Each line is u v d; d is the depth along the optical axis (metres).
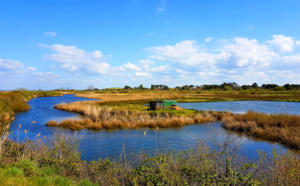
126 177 6.21
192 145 12.95
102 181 5.95
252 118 22.25
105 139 15.33
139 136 16.53
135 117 24.17
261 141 15.05
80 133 17.81
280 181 5.67
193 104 47.22
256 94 99.56
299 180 5.93
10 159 7.22
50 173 6.36
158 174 5.77
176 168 6.38
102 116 24.39
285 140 14.58
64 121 21.92
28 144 8.86
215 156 5.71
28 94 73.75
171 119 22.55
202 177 5.47
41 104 50.72
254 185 5.09
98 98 74.69
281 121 19.67
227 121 21.38
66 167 7.18
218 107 40.12
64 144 9.90
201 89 164.12
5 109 27.58
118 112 27.73
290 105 45.56
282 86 143.62
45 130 18.83
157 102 31.67
